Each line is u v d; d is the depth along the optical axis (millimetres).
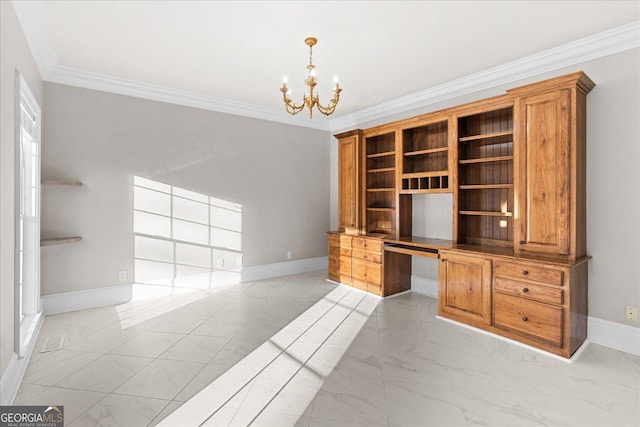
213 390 2232
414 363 2598
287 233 5547
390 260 4375
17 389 2213
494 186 3367
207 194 4707
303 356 2711
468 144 3889
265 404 2080
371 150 4965
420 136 4375
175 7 2500
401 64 3527
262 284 4945
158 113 4293
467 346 2895
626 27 2740
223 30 2840
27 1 2350
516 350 2816
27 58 2709
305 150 5738
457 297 3426
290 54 3293
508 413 1996
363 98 4684
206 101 4629
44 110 3568
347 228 4965
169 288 4406
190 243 4570
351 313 3727
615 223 2893
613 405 2074
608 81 2918
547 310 2750
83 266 3818
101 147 3906
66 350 2799
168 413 1993
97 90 3875
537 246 2990
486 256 3154
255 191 5176
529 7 2490
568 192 2807
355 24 2740
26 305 3230
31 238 3258
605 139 2934
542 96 2945
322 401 2111
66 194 3707
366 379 2369
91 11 2547
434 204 4332
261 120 5227
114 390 2229
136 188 4148
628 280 2834
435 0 2410
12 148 2238
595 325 2996
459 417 1956
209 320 3494
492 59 3410
